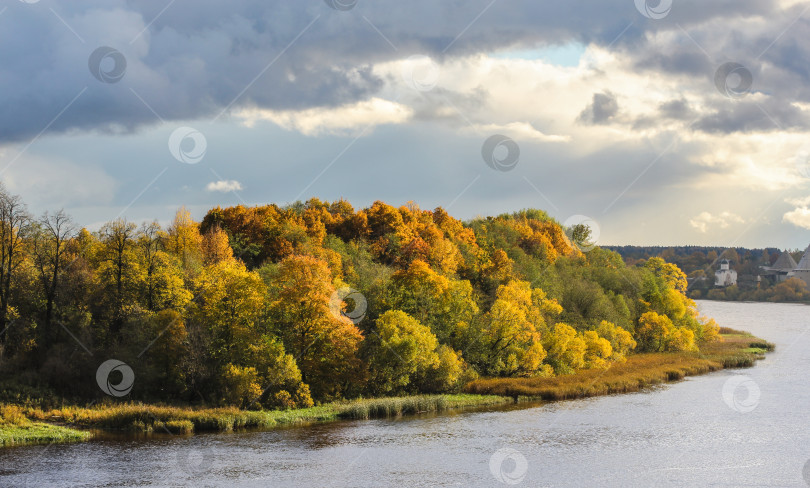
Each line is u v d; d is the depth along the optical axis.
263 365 59.22
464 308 80.56
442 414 58.91
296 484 38.03
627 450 46.91
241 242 95.88
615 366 85.69
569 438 50.06
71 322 62.16
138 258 68.06
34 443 45.19
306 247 88.88
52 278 65.06
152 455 43.09
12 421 48.31
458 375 70.56
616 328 96.44
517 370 77.38
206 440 47.41
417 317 76.56
